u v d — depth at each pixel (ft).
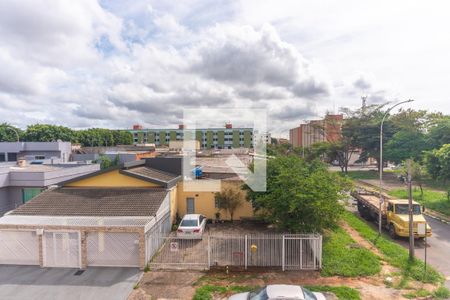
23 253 43.39
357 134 167.12
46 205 50.37
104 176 60.29
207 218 66.90
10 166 91.50
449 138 123.24
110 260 42.65
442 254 48.19
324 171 59.21
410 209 43.37
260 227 61.26
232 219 66.18
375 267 40.40
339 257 43.37
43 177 73.36
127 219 45.19
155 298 33.81
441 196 93.56
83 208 49.14
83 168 93.40
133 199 52.70
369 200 69.97
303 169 53.06
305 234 41.83
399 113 164.45
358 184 128.57
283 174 46.88
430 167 86.28
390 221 58.39
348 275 38.52
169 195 58.65
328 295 33.68
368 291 34.81
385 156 154.40
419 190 106.01
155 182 58.34
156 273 39.88
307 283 36.73
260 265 41.63
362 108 171.01
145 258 41.57
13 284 37.32
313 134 241.96
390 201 60.03
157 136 381.60
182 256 44.96
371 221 70.13
